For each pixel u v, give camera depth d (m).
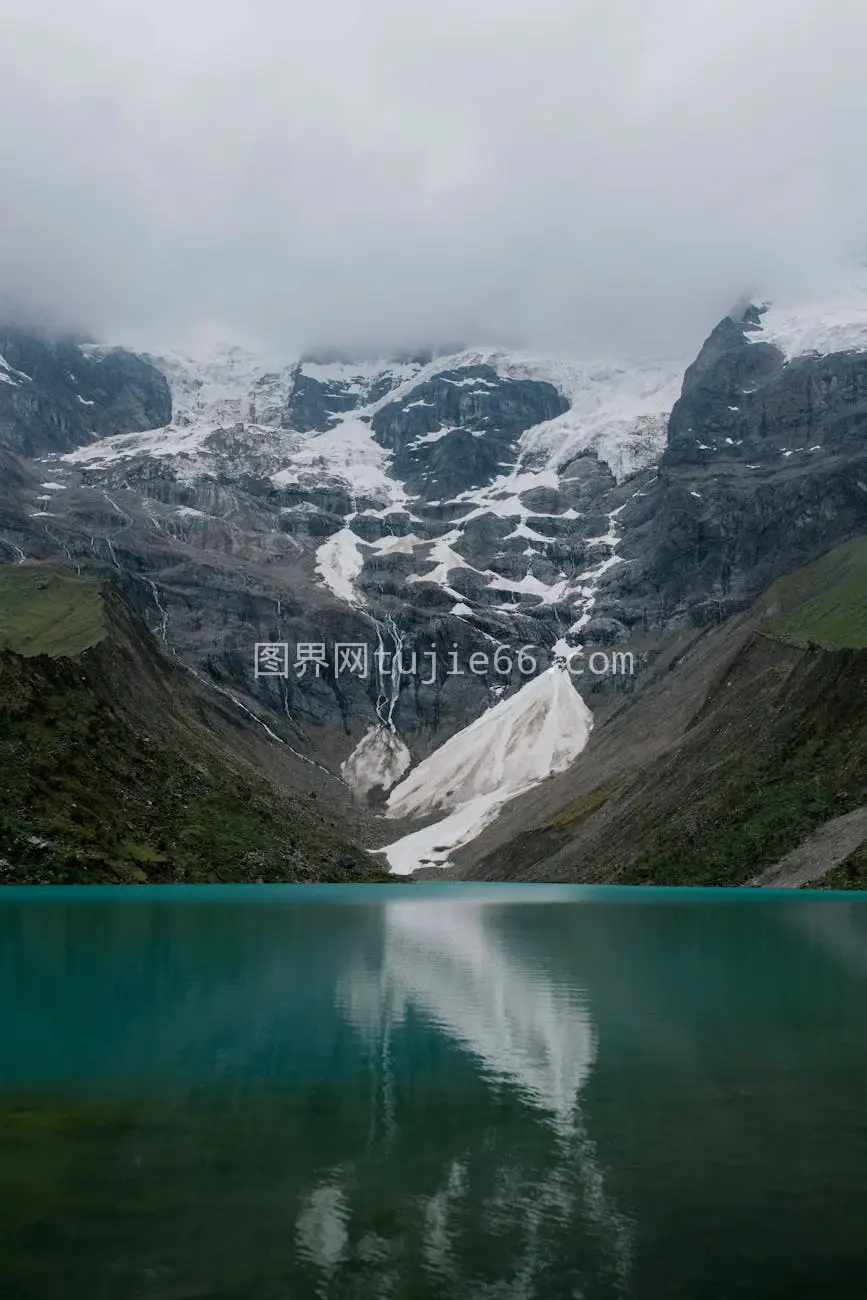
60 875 106.88
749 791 145.88
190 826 132.50
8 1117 28.00
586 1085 31.44
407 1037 37.72
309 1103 29.48
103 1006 43.00
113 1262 19.70
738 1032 38.84
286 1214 21.78
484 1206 22.31
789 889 115.75
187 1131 26.95
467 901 109.69
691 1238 20.95
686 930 75.19
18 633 159.38
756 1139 26.50
